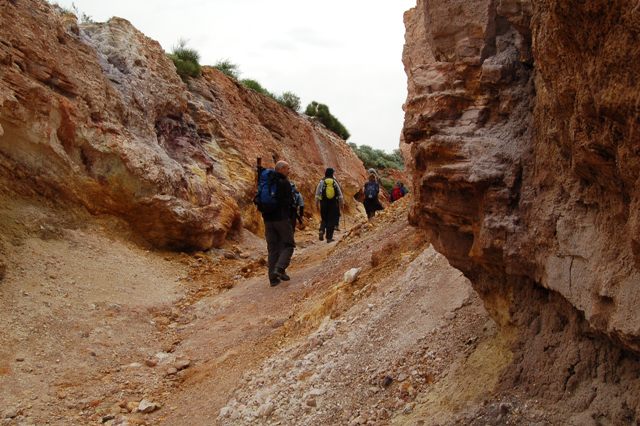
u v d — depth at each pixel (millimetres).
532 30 2547
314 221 21188
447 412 3137
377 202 14930
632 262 2232
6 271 7336
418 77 3316
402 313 4801
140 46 13984
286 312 7125
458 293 4449
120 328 7008
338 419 3820
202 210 11922
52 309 6914
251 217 16234
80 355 6168
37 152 9211
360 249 8852
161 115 13977
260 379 5059
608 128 2098
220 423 4566
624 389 2457
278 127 23703
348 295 6164
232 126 19250
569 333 2785
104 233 9930
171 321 7684
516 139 2951
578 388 2646
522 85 2988
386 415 3568
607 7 1894
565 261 2617
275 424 4156
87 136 10000
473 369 3383
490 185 2951
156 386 5660
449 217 3311
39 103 9117
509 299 3260
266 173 8586
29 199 9070
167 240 10969
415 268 5574
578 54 2137
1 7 9172
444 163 3117
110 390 5523
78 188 9766
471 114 3105
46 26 10156
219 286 9344
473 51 3109
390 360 4168
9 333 6164
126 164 10320
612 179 2256
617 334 2287
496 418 2791
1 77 8648
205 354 6363
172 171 11523
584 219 2531
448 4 3193
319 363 4797
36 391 5320
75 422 4879
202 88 18938
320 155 26406
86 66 10938
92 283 8016
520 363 3002
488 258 3082
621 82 1927
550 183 2740
